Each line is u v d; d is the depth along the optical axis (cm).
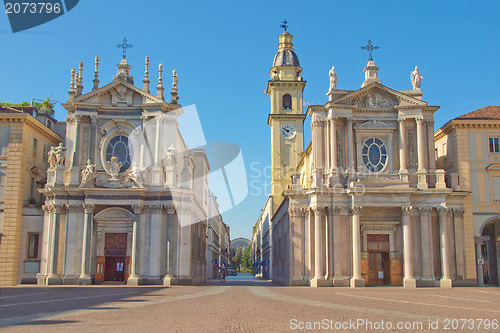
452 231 4588
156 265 4378
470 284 4516
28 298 2611
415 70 4850
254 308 2086
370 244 4634
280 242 5784
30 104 6725
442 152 5172
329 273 4412
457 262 4531
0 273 4531
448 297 2941
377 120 4744
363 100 4794
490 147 4809
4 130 4778
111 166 4531
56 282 4356
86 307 2042
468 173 4750
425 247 4484
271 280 7088
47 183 4575
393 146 4734
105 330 1341
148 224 4459
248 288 3956
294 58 7469
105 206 4531
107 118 4731
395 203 4459
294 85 7312
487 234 5159
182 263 4444
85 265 4347
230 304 2297
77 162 4609
